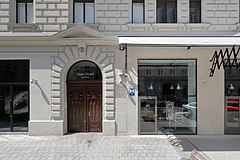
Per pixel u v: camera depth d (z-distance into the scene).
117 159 8.90
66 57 12.91
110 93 12.83
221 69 13.02
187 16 13.02
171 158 9.03
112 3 12.95
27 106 13.23
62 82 13.01
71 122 13.49
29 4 13.31
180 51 12.99
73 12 13.28
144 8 13.16
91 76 13.49
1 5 12.90
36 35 12.69
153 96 13.37
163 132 13.40
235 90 13.36
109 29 12.92
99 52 12.90
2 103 13.34
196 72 13.17
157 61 13.31
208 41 11.35
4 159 8.91
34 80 12.85
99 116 13.45
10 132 13.17
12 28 12.89
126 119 12.85
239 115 13.37
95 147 10.52
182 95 13.48
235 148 10.48
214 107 13.05
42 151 9.91
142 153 9.65
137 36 12.76
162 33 12.92
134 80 12.91
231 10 12.99
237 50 12.11
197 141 11.71
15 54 12.88
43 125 12.80
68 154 9.50
